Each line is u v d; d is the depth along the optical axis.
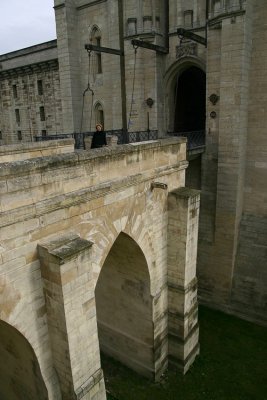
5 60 37.25
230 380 15.93
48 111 34.22
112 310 16.80
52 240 9.69
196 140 23.12
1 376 12.84
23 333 9.51
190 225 14.96
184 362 16.36
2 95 39.78
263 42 18.64
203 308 21.47
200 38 20.17
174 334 16.42
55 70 31.88
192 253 15.66
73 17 26.67
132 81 23.92
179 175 15.62
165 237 15.34
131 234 13.02
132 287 15.55
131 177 12.18
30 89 35.50
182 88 27.89
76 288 9.63
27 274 9.24
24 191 8.69
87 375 10.70
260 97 19.36
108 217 11.62
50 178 9.32
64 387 10.66
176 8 22.12
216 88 20.30
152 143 13.25
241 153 19.86
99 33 26.03
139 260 14.40
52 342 10.28
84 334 10.26
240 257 21.08
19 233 8.79
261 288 20.23
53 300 9.60
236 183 19.97
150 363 16.06
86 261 9.75
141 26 22.58
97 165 10.83
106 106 27.12
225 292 21.36
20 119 38.34
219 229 21.05
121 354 17.14
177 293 15.86
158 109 24.08
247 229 21.08
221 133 19.88
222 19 18.53
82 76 28.02
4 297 8.77
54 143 16.77
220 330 19.33
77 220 10.40
